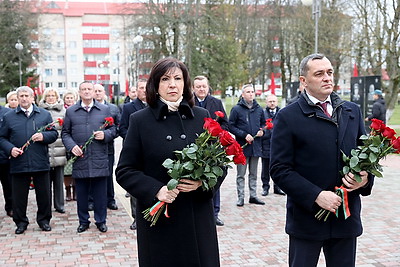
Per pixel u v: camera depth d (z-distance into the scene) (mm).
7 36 32688
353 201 2910
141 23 26453
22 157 5445
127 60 42125
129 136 2729
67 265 4488
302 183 2791
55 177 6602
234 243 5172
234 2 33938
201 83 5875
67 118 5602
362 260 4590
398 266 4426
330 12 24188
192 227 2633
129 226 5922
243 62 34031
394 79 20062
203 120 2811
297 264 2922
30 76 36500
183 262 2615
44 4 38781
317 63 2877
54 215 6512
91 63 67438
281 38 32281
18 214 5570
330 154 2842
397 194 7824
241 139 6887
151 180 2590
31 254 4816
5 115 5562
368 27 19156
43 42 37312
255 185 7168
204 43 27953
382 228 5734
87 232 5633
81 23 67125
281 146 2930
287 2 30812
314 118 2898
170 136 2668
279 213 6555
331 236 2859
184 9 26703
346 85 54625
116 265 4484
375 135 2736
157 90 2740
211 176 2406
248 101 6930
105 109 5762
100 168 5539
